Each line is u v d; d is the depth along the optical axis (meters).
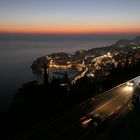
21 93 29.27
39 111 25.72
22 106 26.58
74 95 32.28
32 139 18.61
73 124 22.09
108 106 28.75
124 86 42.19
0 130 20.56
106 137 19.27
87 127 21.44
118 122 22.84
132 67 60.44
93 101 31.11
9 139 18.61
